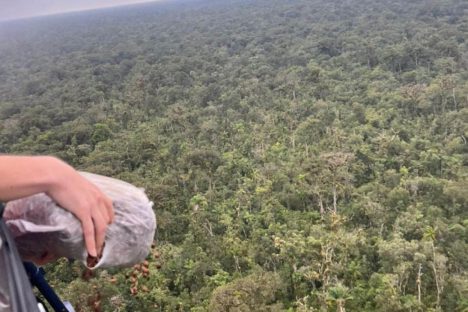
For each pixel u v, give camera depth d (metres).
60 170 1.51
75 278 22.59
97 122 52.81
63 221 1.48
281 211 31.42
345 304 22.91
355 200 31.80
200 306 23.12
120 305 20.50
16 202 1.53
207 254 28.05
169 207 32.78
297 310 21.91
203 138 45.44
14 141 53.28
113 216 1.58
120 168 39.34
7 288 1.41
